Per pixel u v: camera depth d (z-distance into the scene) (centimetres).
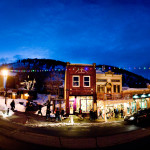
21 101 2791
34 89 3991
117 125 1666
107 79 2561
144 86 4503
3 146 953
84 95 2356
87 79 2414
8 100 2659
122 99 2292
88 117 2217
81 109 2345
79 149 981
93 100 2348
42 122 1728
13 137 1138
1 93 3020
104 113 2067
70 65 2398
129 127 1536
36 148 966
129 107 2384
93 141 1117
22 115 1948
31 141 1087
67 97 2333
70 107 2352
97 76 2539
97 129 1477
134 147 983
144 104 2647
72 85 2369
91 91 2372
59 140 1131
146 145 1009
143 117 1717
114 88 2573
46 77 5091
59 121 1875
